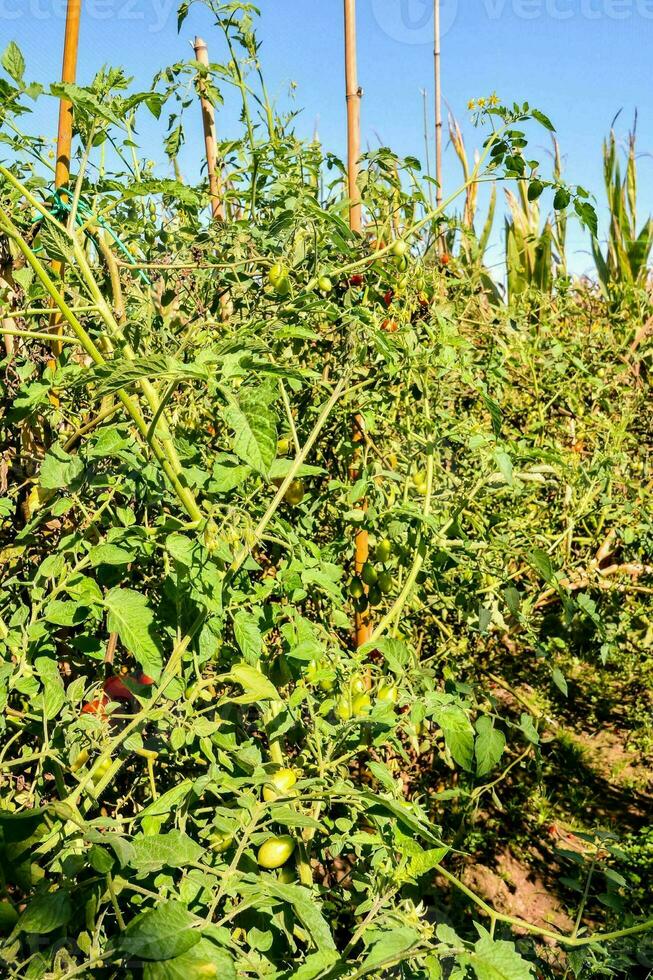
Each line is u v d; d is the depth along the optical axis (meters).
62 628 1.55
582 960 1.42
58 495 1.59
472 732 1.20
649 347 3.71
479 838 2.60
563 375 3.19
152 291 1.96
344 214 2.14
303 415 1.96
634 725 3.43
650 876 2.54
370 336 1.75
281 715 1.25
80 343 1.14
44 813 0.91
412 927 0.96
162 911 0.74
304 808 1.27
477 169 1.79
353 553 1.89
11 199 1.52
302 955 1.01
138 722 1.06
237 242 1.96
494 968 0.85
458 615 2.31
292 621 1.29
